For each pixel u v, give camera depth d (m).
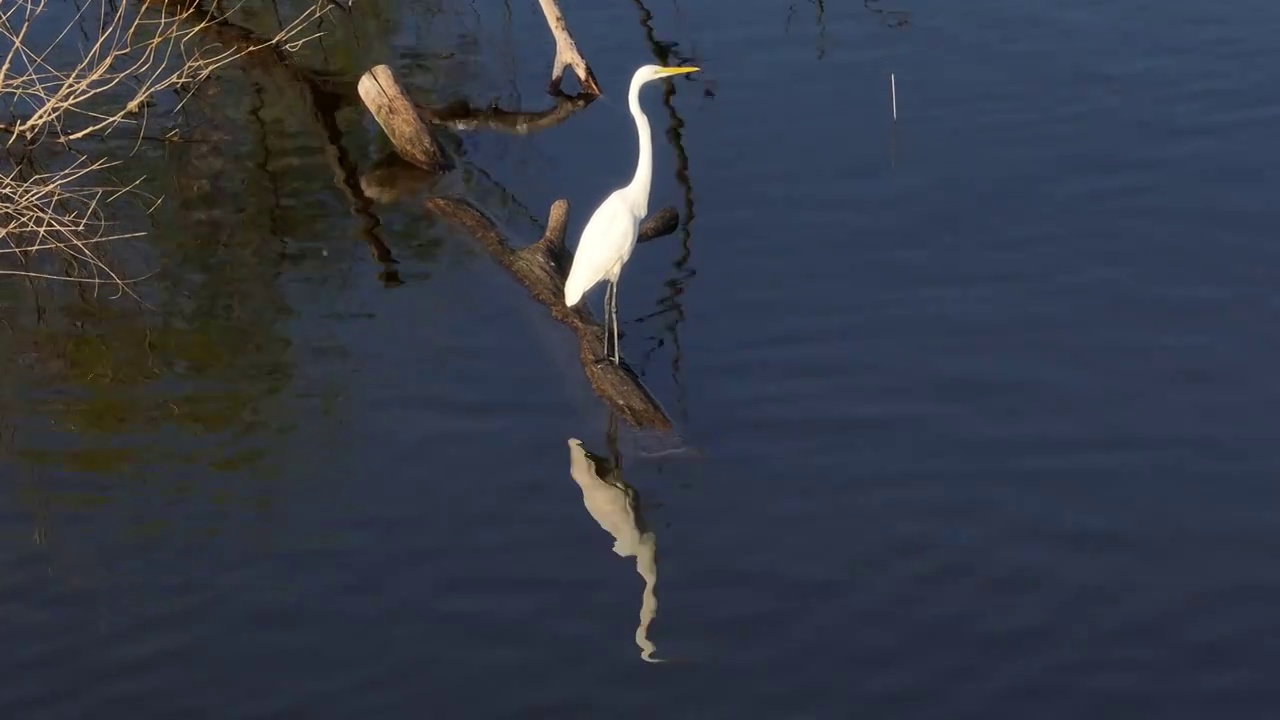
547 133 20.64
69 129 20.70
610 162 19.64
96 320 16.11
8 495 12.96
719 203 18.14
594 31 23.61
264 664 10.98
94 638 11.26
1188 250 16.44
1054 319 15.29
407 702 10.58
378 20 24.52
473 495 12.98
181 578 11.93
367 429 13.95
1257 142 18.75
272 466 13.41
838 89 21.06
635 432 13.70
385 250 17.59
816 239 17.17
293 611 11.55
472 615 11.48
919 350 14.88
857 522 12.39
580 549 12.23
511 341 15.49
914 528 12.27
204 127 21.11
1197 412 13.66
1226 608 11.21
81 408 14.38
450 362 15.10
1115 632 11.00
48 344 15.62
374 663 10.98
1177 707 10.25
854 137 19.59
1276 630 10.96
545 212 18.42
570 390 14.54
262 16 24.61
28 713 10.48
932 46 22.28
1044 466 13.00
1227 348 14.62
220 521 12.62
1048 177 18.25
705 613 11.40
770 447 13.45
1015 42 22.22
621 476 13.15
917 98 20.61
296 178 19.64
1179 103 19.94
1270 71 20.67
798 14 23.80
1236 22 22.30
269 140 20.77
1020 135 19.36
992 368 14.50
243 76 22.78
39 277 17.14
